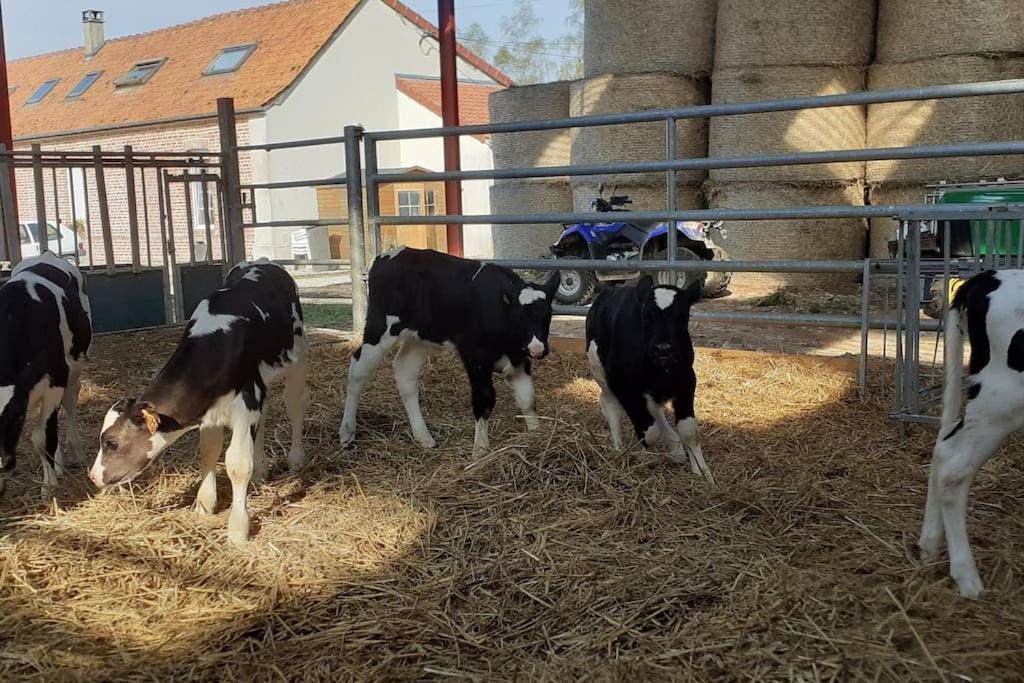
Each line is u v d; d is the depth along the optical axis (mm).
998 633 3182
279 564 3967
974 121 10656
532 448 4910
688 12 12164
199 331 4344
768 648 3137
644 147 12438
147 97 26469
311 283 17234
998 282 3588
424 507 4504
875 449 5281
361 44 25297
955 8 10625
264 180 22984
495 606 3602
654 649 3205
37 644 3396
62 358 5055
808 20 11383
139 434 4184
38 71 33000
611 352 4949
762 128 11609
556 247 10914
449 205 12344
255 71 24516
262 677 3162
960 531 3605
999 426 3537
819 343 8391
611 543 4035
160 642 3406
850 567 3771
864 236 12148
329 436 5863
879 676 2969
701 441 5492
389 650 3322
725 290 10945
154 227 22719
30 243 17484
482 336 5289
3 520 4520
